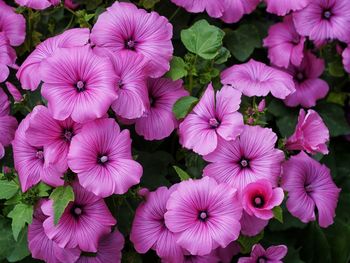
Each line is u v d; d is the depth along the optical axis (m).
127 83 0.67
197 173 0.72
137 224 0.68
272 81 0.73
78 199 0.65
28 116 0.68
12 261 0.69
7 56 0.72
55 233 0.63
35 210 0.66
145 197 0.68
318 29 0.81
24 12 0.81
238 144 0.67
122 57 0.67
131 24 0.70
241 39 0.85
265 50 0.88
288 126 0.81
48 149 0.63
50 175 0.64
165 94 0.72
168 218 0.64
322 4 0.81
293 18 0.81
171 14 0.83
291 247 0.79
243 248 0.71
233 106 0.66
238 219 0.64
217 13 0.78
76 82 0.64
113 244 0.68
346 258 0.81
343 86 0.88
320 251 0.82
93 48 0.69
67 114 0.63
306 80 0.83
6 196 0.67
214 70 0.76
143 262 0.76
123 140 0.64
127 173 0.63
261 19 0.89
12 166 0.74
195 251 0.64
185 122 0.68
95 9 0.82
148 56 0.69
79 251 0.66
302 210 0.71
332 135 0.83
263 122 0.70
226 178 0.67
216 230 0.64
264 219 0.64
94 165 0.63
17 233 0.64
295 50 0.82
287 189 0.70
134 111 0.66
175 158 0.77
